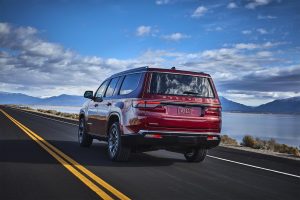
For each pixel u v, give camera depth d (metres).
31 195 5.50
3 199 5.25
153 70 8.46
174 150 9.34
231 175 7.77
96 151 10.99
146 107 8.25
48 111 69.19
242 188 6.49
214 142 8.76
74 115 48.22
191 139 8.48
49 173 7.23
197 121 8.54
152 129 8.26
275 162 10.29
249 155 11.78
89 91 11.06
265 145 18.64
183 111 8.48
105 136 9.92
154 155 10.75
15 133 16.73
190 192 6.00
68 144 12.78
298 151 17.09
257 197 5.86
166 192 5.93
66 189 5.92
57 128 21.47
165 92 8.43
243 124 147.38
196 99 8.59
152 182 6.66
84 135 11.79
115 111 9.16
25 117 36.19
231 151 12.84
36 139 14.12
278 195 6.07
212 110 8.73
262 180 7.36
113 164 8.59
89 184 6.31
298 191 6.45
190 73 8.72
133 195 5.64
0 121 26.98
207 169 8.43
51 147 11.62
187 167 8.62
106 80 10.92
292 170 8.87
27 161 8.62
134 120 8.31
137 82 8.66
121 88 9.45
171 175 7.45
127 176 7.16
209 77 8.95
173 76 8.59
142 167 8.33
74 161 8.80
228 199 5.64
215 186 6.55
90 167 8.03
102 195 5.58
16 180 6.53
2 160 8.70
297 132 96.44
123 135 8.55
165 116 8.30
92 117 11.03
